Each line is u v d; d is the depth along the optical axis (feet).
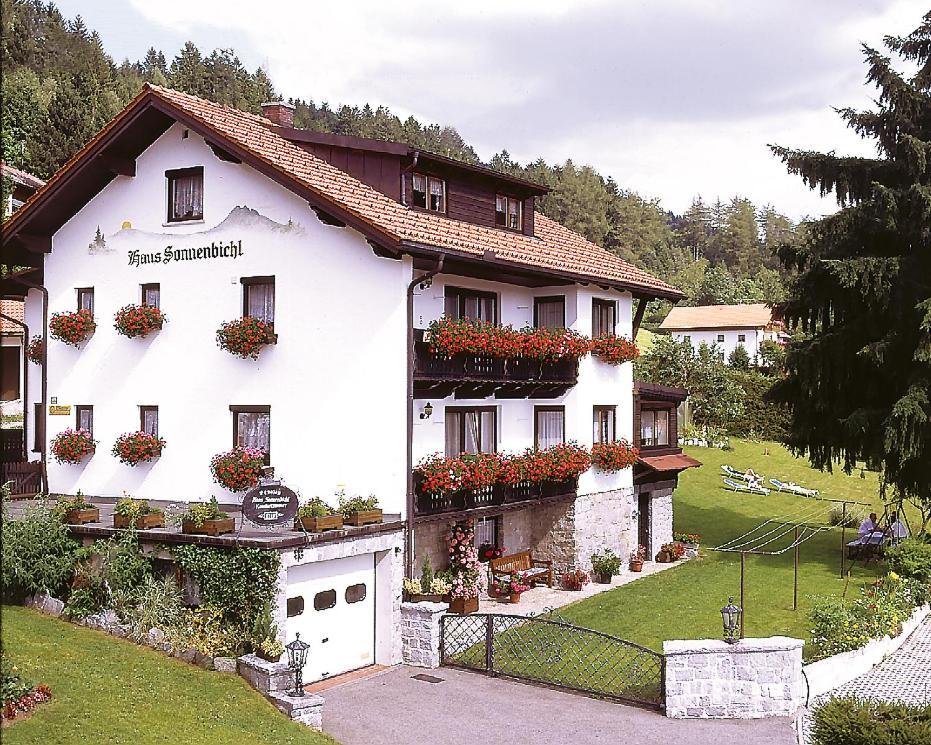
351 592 60.95
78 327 77.00
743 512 123.24
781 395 101.81
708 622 71.05
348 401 67.31
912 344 89.56
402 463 65.41
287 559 54.75
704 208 562.25
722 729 49.78
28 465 79.46
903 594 73.26
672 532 104.27
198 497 72.84
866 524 99.09
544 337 78.07
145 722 42.50
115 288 76.95
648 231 400.47
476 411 78.64
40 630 53.67
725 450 161.68
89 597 57.72
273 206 69.97
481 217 82.79
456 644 61.67
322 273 68.13
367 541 60.34
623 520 92.48
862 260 87.61
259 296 71.36
